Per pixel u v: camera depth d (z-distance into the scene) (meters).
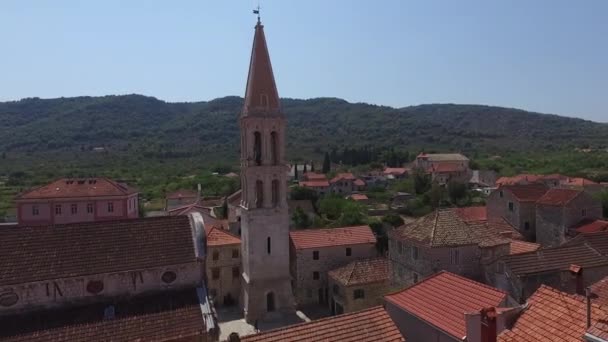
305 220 84.50
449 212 41.88
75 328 28.16
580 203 57.34
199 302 31.89
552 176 126.38
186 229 35.91
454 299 26.00
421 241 38.22
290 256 55.88
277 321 48.53
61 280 29.97
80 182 81.19
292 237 56.38
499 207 66.81
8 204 115.94
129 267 31.97
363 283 48.28
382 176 187.12
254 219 49.19
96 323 28.78
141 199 132.12
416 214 106.12
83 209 77.06
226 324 47.78
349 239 57.28
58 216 76.00
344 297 48.28
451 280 28.39
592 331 13.40
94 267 31.25
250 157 49.44
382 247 62.09
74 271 30.56
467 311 24.16
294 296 54.19
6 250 30.47
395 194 140.75
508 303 24.03
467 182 161.25
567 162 181.12
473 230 39.78
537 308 17.58
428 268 37.06
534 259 34.78
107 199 77.94
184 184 157.38
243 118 49.72
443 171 175.12
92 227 33.94
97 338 27.53
